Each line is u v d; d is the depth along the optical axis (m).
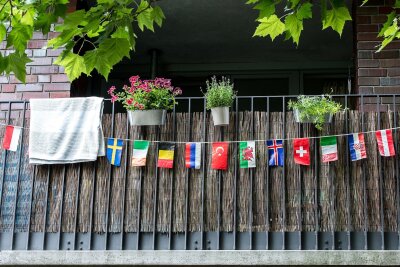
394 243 6.26
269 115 6.61
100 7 4.69
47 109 6.77
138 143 6.60
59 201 6.66
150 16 4.98
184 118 6.70
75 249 6.53
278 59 10.16
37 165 6.74
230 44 9.67
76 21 4.62
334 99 9.51
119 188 6.61
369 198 6.36
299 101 6.54
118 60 4.81
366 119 6.53
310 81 10.19
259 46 9.71
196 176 6.55
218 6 8.49
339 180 6.41
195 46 9.76
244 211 6.43
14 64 4.87
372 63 7.43
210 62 10.29
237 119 6.61
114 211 6.57
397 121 6.53
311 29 9.06
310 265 6.19
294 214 6.38
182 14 8.75
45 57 7.62
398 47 7.43
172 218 6.49
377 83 7.38
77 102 6.76
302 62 10.13
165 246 6.46
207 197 6.50
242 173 6.51
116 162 6.61
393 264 6.04
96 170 6.67
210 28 9.15
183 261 6.23
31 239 6.61
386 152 6.31
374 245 6.27
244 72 10.26
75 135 6.69
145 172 6.61
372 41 7.49
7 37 4.89
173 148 6.58
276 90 10.16
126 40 4.72
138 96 6.55
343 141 6.48
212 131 6.64
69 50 4.79
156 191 6.54
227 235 6.41
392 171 6.40
